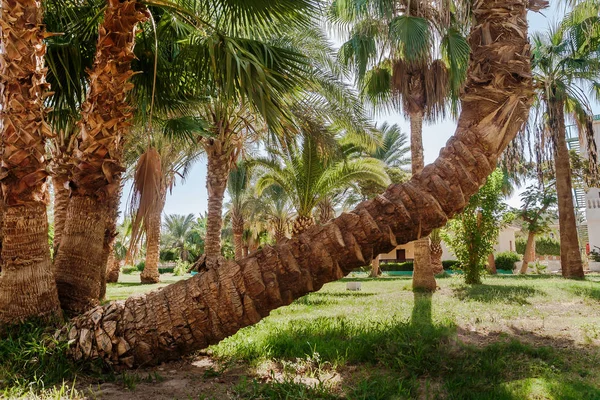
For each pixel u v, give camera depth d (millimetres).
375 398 2949
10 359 3518
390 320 6266
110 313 3777
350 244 3615
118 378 3479
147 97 6477
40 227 4312
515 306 7973
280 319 6828
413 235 3658
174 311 3646
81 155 4723
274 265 3645
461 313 7078
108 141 4738
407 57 10180
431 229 3668
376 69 13094
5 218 4211
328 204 24094
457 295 10078
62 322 4164
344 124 11695
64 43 5484
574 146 23703
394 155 26062
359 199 26250
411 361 3828
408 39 9305
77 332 3734
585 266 28094
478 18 4094
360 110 11594
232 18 5543
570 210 16078
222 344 4660
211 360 4164
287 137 5082
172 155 16016
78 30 5855
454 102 12398
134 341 3617
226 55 4887
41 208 4340
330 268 3619
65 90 5738
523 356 4117
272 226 36938
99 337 3631
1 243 4406
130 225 3822
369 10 9844
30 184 4230
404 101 12164
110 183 4828
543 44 15172
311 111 11281
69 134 7727
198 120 8867
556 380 3328
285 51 5379
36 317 4113
